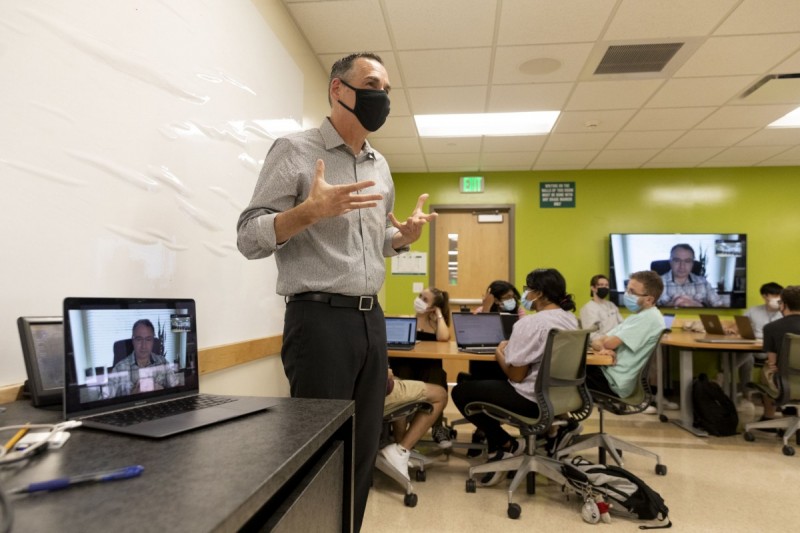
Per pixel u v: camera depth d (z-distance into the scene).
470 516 2.16
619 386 2.67
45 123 1.03
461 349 2.96
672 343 3.80
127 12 1.30
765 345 3.44
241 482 0.49
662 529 2.03
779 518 2.14
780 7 2.53
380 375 1.33
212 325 1.76
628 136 4.55
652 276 2.77
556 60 3.13
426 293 3.73
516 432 3.66
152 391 0.88
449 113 4.05
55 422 0.74
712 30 2.76
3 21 0.94
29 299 0.98
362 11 2.63
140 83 1.35
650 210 5.62
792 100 3.69
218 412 0.79
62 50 1.08
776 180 5.50
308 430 0.70
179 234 1.54
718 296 5.38
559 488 2.50
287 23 2.61
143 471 0.52
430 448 3.19
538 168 5.72
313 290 1.24
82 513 0.41
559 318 2.35
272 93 2.36
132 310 0.87
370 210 1.35
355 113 1.32
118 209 1.26
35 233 1.00
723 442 3.37
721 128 4.32
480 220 5.89
